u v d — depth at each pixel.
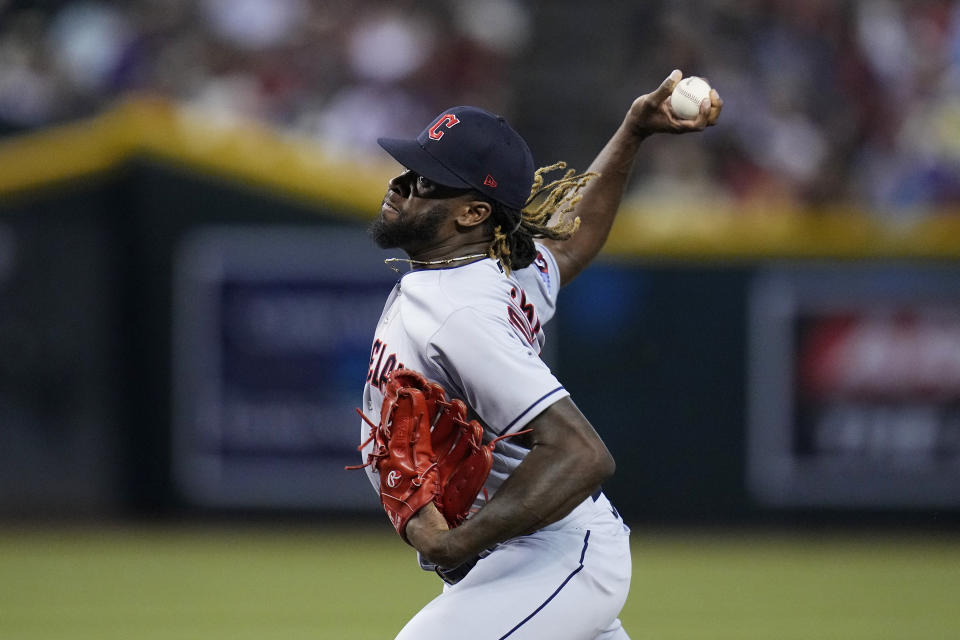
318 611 23.55
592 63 43.47
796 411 32.41
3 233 32.81
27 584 26.08
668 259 32.38
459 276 9.88
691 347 32.53
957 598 25.22
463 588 9.91
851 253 32.06
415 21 43.00
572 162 42.19
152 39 42.34
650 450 32.62
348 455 32.62
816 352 32.31
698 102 11.72
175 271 32.72
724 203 38.34
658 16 43.09
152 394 32.97
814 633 21.77
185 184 32.56
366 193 32.12
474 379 9.45
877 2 42.72
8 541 31.42
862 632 21.89
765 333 32.38
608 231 12.48
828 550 31.02
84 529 32.97
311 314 32.44
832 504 32.47
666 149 38.88
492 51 43.34
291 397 32.62
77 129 33.09
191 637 21.19
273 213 32.38
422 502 9.45
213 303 32.62
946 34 42.56
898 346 32.16
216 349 32.66
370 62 42.31
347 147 41.38
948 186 40.53
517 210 10.30
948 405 32.19
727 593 25.55
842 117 40.78
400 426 9.49
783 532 32.59
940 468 32.28
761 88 40.69
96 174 32.72
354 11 43.03
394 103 41.97
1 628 21.94
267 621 22.55
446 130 10.06
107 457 33.19
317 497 32.78
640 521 32.75
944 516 32.38
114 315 32.97
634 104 12.12
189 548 30.64
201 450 32.84
